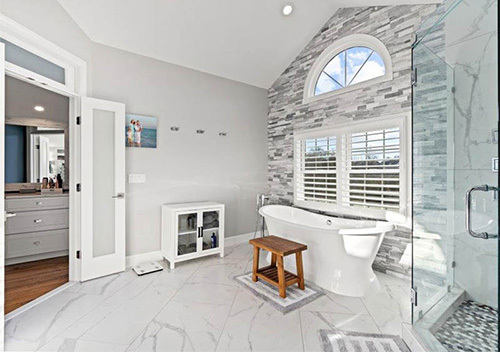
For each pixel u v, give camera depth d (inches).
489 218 75.3
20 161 152.6
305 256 117.3
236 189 172.7
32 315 87.4
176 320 85.0
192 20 124.3
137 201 133.9
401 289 107.2
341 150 140.6
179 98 148.0
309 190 159.8
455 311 79.3
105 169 120.4
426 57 89.8
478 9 79.7
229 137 169.3
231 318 86.4
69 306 93.1
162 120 141.8
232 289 106.6
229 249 159.9
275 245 108.0
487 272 77.0
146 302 96.1
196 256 135.9
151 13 116.6
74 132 114.6
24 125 149.7
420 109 88.0
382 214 124.5
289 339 76.3
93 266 115.6
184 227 133.7
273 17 134.0
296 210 155.1
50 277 118.3
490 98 77.8
